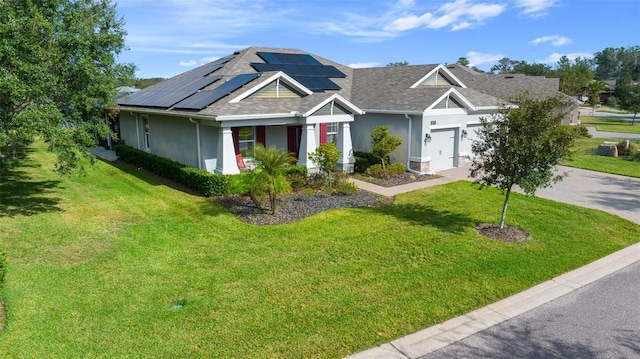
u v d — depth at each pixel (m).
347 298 7.72
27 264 8.89
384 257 9.66
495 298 7.92
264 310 7.25
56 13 11.55
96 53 12.21
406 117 19.31
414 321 7.04
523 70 89.88
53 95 11.70
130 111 22.75
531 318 7.27
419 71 22.80
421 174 19.17
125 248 9.97
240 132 17.89
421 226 11.91
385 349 6.27
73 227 11.43
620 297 8.05
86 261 9.17
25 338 6.27
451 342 6.50
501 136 10.85
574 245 10.72
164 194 15.32
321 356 6.05
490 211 13.59
